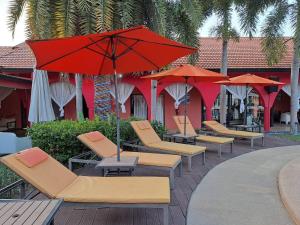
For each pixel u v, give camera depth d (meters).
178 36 12.33
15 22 10.27
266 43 16.08
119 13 9.99
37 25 9.41
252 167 8.04
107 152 6.70
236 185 6.43
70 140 7.87
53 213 2.97
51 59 5.30
